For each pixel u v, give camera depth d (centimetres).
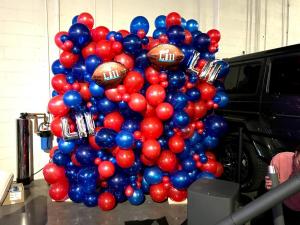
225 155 408
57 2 401
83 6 421
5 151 394
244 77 407
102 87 292
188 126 319
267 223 276
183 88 319
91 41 318
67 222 288
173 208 323
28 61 396
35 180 411
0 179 336
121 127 311
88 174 308
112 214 308
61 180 336
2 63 383
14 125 396
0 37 380
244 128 380
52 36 405
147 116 308
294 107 321
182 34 300
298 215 259
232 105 416
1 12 379
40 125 401
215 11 515
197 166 334
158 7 472
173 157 313
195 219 149
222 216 141
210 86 328
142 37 317
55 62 339
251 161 366
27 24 392
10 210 315
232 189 154
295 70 330
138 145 303
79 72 309
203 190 151
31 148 400
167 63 287
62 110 306
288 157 243
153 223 288
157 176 316
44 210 316
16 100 394
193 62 312
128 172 319
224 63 334
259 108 367
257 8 568
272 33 594
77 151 313
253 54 400
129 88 292
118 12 444
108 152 320
